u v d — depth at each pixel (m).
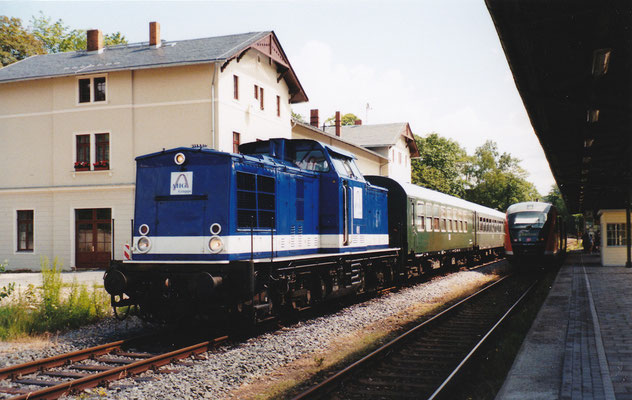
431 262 19.50
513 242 23.94
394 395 6.09
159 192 9.48
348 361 7.64
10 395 6.10
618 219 25.23
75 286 11.60
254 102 25.36
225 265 8.68
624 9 6.09
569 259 32.44
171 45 25.53
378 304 13.04
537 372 6.66
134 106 23.61
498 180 79.25
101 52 26.28
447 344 8.75
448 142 64.44
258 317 9.26
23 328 9.56
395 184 16.58
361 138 41.91
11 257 25.00
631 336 8.49
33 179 24.89
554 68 8.18
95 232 23.97
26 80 24.42
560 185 21.88
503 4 6.06
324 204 11.95
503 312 12.10
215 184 9.09
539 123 10.80
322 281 11.41
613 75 8.28
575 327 9.33
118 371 6.68
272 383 6.66
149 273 9.07
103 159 24.09
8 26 36.06
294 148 12.12
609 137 12.05
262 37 24.69
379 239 14.75
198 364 7.31
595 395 5.41
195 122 22.84
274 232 10.13
